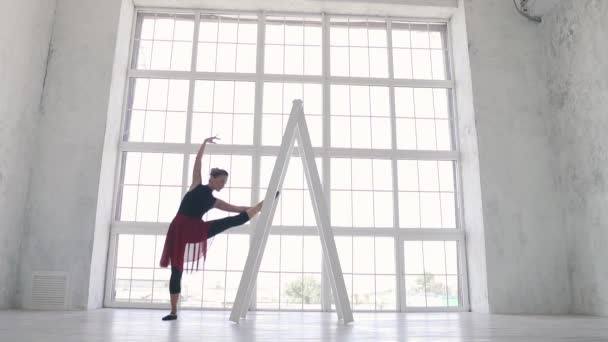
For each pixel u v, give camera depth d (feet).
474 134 18.83
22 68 16.17
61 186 17.01
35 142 17.21
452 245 19.45
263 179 19.34
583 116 17.19
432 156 19.99
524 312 17.22
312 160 11.48
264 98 20.24
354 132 20.11
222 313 14.83
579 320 12.62
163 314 13.69
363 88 20.61
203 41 20.59
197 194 11.62
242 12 20.89
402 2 20.45
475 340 6.43
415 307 18.63
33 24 16.89
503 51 19.57
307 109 20.18
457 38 20.57
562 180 18.25
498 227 17.92
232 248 18.58
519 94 19.22
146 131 19.54
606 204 15.92
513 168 18.49
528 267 17.65
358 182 19.66
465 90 19.67
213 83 20.22
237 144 19.53
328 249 10.87
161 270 18.28
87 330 7.65
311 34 21.04
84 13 18.65
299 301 18.31
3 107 15.06
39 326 8.53
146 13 20.71
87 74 18.07
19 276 16.15
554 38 18.99
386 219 19.40
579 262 17.15
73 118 17.62
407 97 20.72
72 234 16.66
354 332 7.93
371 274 18.85
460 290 19.04
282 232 18.80
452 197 19.95
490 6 19.98
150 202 18.89
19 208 16.28
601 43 16.35
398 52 21.16
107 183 17.99
